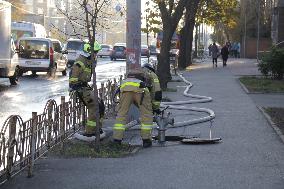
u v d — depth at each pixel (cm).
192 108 1745
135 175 895
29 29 4303
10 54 2656
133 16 1486
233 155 1051
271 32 6303
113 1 1845
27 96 2219
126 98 1145
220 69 4288
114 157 1041
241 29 7294
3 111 1744
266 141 1201
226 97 2158
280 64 2933
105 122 1474
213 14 4478
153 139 1230
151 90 1173
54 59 3481
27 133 887
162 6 2469
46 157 1028
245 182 846
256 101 2011
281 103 1952
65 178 879
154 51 6206
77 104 1263
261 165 964
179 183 841
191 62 5181
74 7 2300
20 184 842
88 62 1216
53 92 2398
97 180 864
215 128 1386
